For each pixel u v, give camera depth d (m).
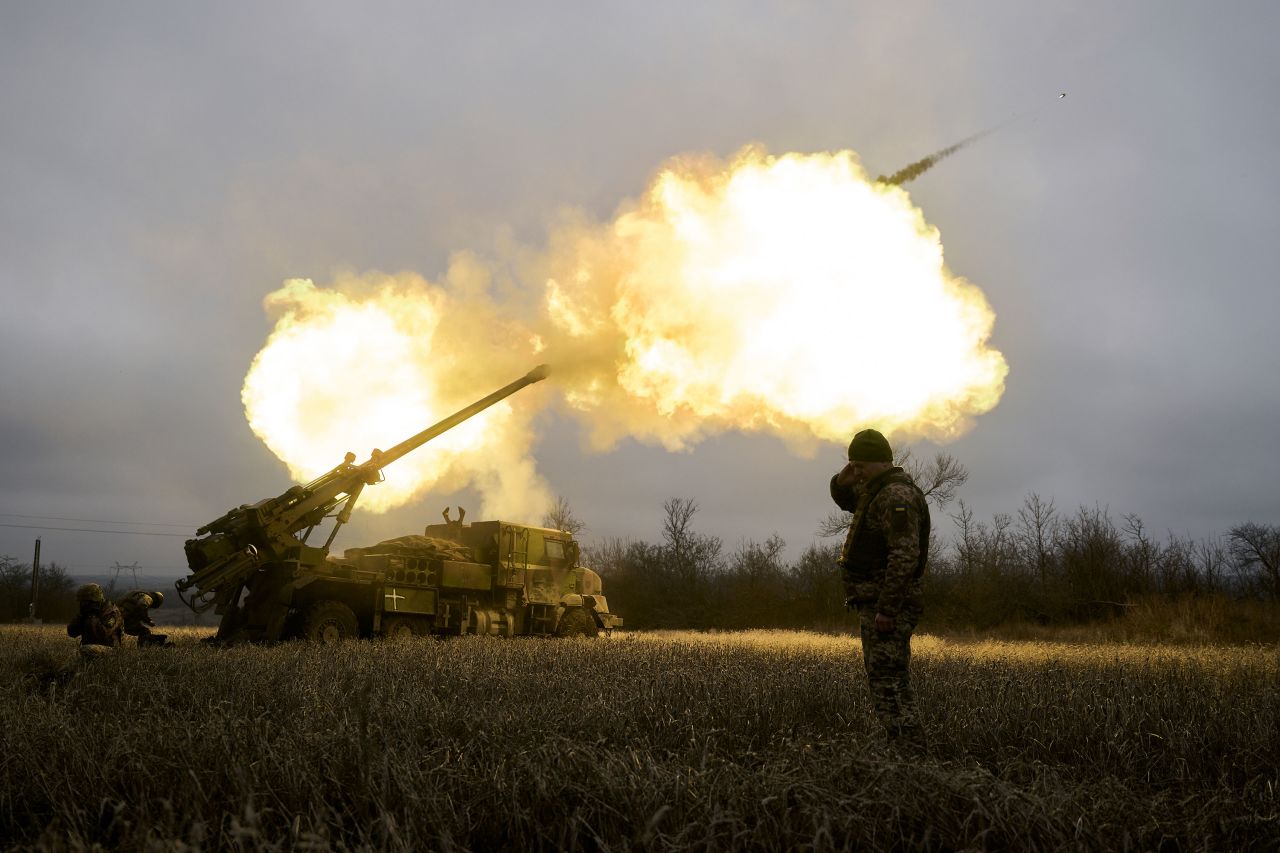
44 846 3.14
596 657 11.75
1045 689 7.77
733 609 47.06
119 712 6.21
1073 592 38.03
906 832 3.57
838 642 22.05
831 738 5.42
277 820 3.80
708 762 4.43
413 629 19.80
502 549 21.83
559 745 4.52
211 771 4.19
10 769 4.41
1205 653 16.27
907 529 5.49
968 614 38.31
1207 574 38.81
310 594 18.42
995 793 3.66
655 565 51.97
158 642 14.62
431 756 4.49
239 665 9.70
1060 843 3.33
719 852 3.33
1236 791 4.42
